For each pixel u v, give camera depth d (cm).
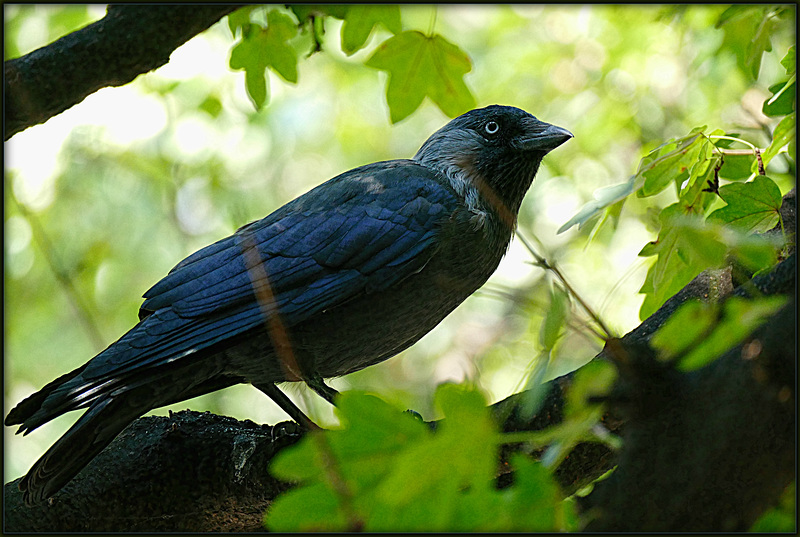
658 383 457
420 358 1691
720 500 451
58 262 1153
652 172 685
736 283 625
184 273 796
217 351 762
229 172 1702
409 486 373
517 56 1806
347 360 833
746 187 605
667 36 1631
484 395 385
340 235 810
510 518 392
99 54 648
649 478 461
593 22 1720
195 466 697
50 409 691
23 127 666
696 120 1593
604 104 1709
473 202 872
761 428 443
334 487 403
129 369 730
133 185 1653
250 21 828
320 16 831
